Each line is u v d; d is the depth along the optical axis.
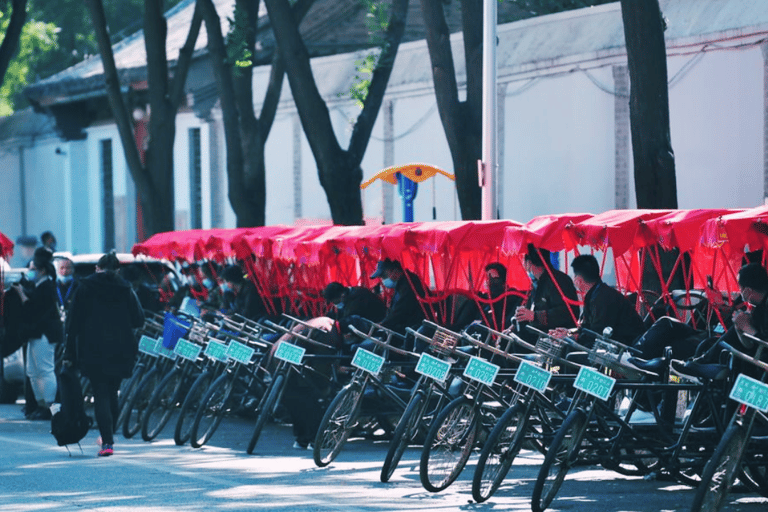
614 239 26.77
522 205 53.41
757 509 22.48
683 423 23.20
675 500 23.25
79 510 22.39
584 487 24.80
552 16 52.56
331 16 69.06
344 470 27.28
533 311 29.19
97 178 85.44
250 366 32.62
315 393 30.69
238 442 32.38
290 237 37.19
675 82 47.09
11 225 96.00
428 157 57.94
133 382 34.69
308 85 44.03
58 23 107.56
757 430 21.09
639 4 33.88
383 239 31.88
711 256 29.48
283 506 22.61
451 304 33.31
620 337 26.47
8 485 25.39
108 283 30.03
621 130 48.88
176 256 43.72
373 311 32.72
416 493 24.11
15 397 44.47
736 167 45.12
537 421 23.53
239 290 39.47
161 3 53.12
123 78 76.19
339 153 44.59
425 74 57.97
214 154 73.12
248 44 48.94
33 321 37.84
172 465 28.22
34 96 85.12
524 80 53.12
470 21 40.34
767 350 21.39
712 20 45.88
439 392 25.58
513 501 23.25
